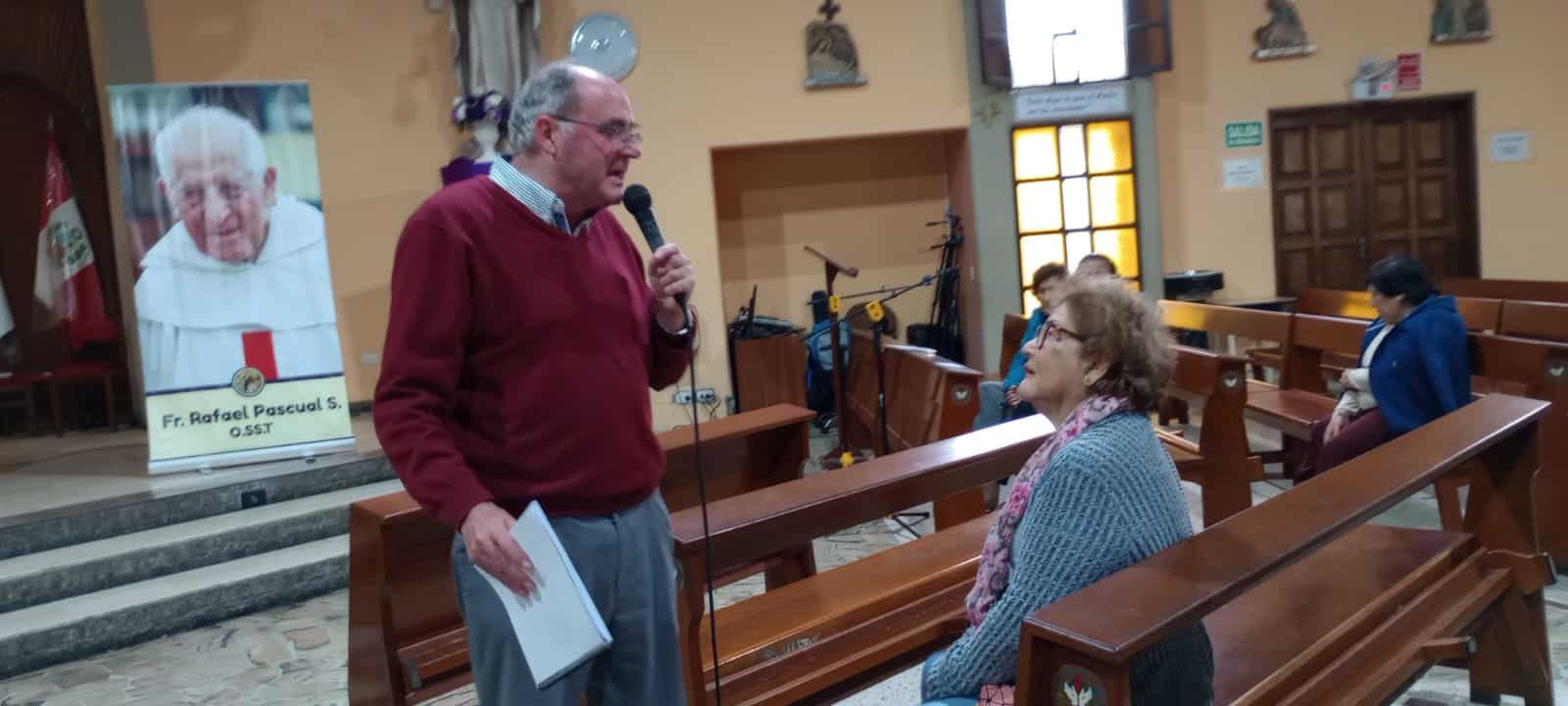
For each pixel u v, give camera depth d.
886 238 8.09
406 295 1.61
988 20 7.25
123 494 4.73
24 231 6.41
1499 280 6.80
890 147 8.04
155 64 6.27
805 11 7.16
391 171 6.73
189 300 5.04
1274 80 7.75
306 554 4.56
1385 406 3.92
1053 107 7.43
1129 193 7.59
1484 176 7.95
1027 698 1.58
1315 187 7.98
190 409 5.07
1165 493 1.77
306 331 5.17
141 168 4.96
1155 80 7.63
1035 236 7.55
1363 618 2.28
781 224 7.98
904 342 8.12
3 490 4.97
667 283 1.78
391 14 6.67
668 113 7.03
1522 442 2.63
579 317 1.68
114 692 3.60
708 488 3.66
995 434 2.97
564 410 1.67
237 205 5.05
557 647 1.56
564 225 1.68
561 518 1.68
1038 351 1.85
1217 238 7.82
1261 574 1.69
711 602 1.93
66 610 4.04
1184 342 7.30
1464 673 3.01
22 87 6.32
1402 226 8.12
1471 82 7.86
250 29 6.44
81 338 6.49
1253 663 2.10
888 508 2.49
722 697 2.15
